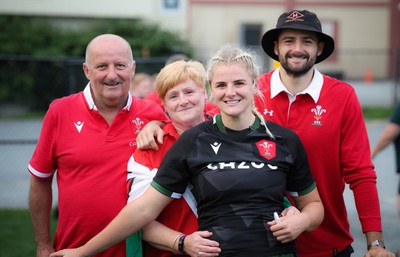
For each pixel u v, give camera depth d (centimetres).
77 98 428
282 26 410
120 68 409
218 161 356
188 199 377
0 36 2283
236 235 347
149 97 568
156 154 391
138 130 422
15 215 871
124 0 2547
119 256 409
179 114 392
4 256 680
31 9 2450
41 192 432
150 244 383
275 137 367
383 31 3253
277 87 428
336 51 3128
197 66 400
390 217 850
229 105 357
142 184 381
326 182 426
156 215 368
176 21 2703
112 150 414
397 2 3228
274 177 357
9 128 1745
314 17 412
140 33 2453
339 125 420
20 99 2053
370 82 3056
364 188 412
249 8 3109
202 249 348
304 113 422
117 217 366
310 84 424
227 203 352
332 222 435
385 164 1286
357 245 715
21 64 2056
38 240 436
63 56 2305
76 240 413
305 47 412
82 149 412
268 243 348
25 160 1320
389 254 389
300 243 435
